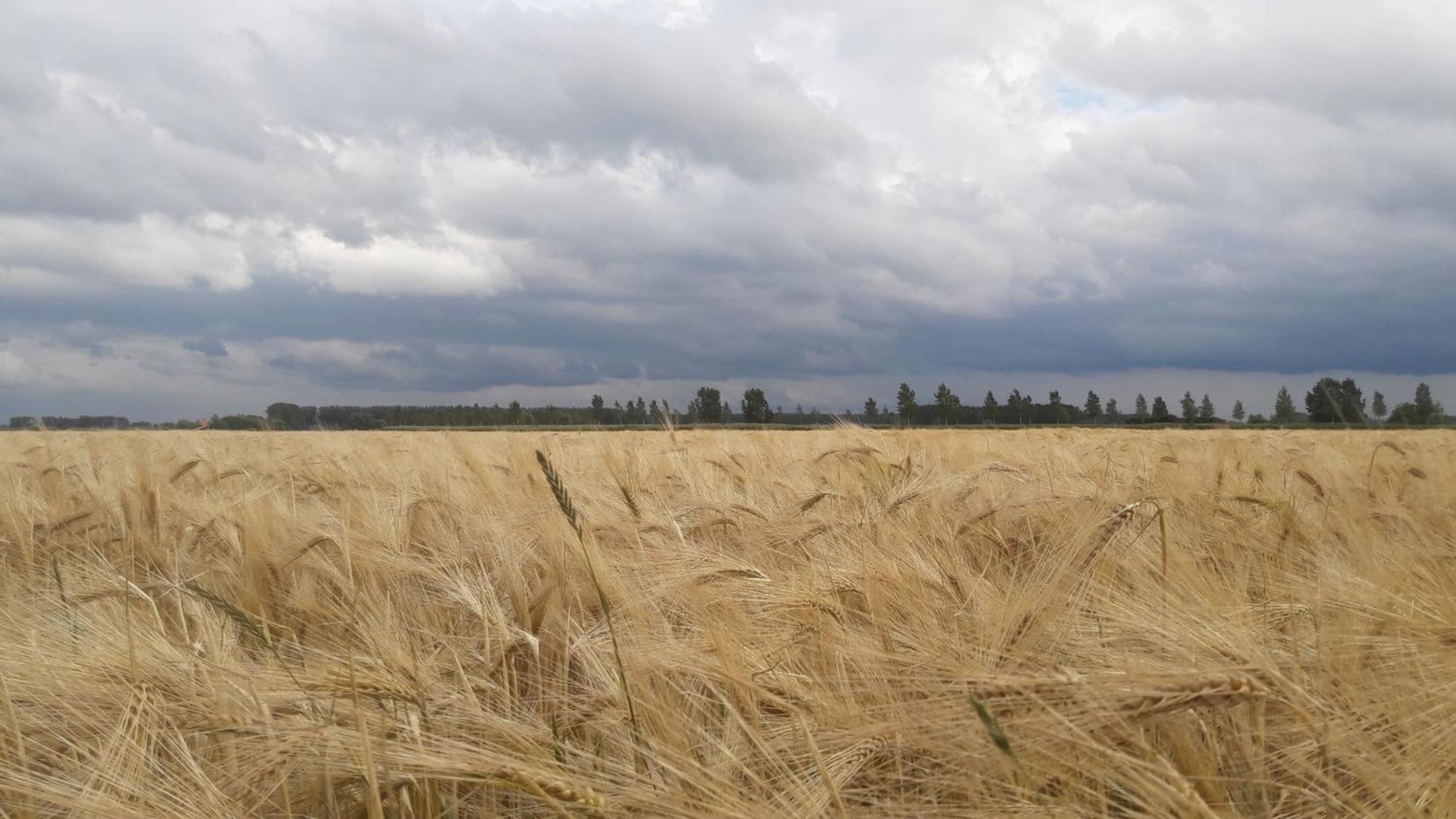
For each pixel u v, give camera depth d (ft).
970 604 10.77
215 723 8.23
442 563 15.26
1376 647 8.13
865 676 9.04
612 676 9.89
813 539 15.11
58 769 8.55
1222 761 7.35
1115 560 11.27
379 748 7.54
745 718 9.03
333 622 13.20
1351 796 6.24
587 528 13.80
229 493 25.44
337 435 50.75
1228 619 9.24
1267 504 16.40
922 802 7.06
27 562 16.88
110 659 9.37
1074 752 6.27
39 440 46.93
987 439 33.30
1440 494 19.88
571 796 6.68
